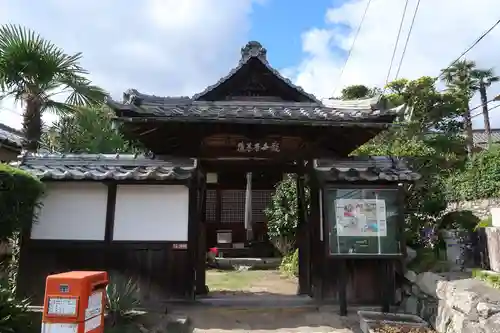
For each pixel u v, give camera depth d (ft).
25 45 27.58
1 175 17.65
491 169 47.37
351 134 25.03
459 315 17.40
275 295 27.48
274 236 51.39
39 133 29.60
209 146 25.61
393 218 22.12
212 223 64.44
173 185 23.16
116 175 22.20
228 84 27.14
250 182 35.14
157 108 23.56
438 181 34.37
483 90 94.73
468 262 23.11
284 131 24.45
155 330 19.29
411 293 23.12
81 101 32.04
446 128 67.87
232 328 20.35
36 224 22.56
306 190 27.78
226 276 43.93
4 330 15.90
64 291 11.10
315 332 19.85
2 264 23.71
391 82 67.56
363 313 21.57
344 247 21.67
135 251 22.74
